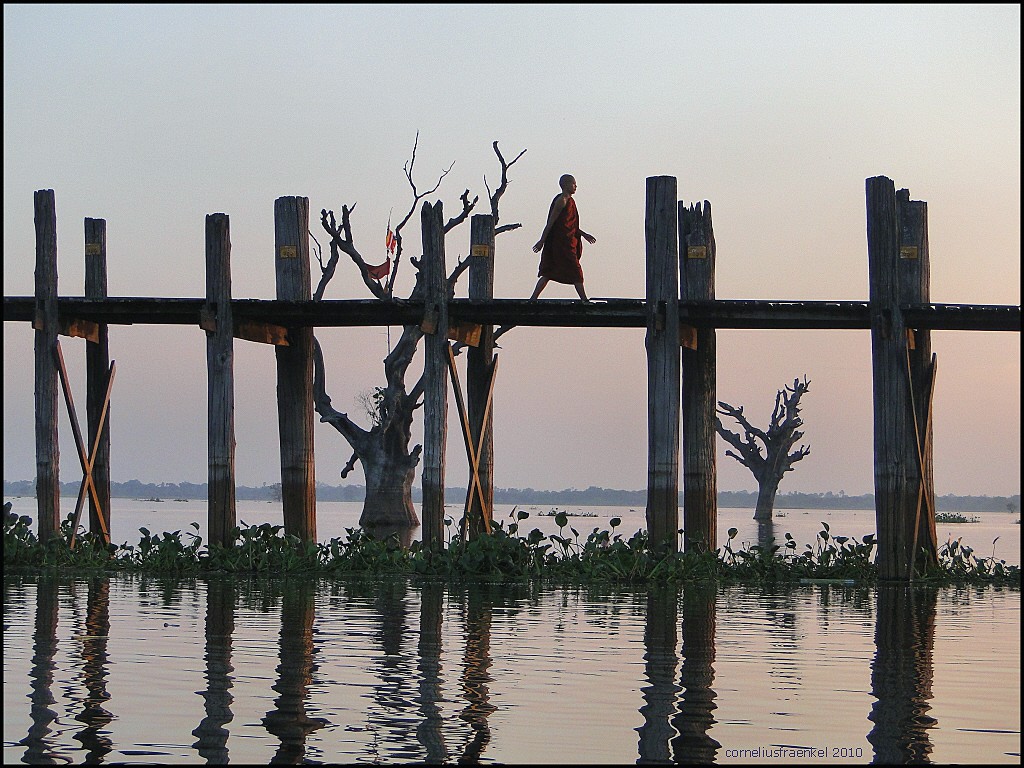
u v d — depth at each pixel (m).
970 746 8.11
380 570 19.61
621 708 9.04
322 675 10.17
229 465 19.97
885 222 18.67
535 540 19.83
